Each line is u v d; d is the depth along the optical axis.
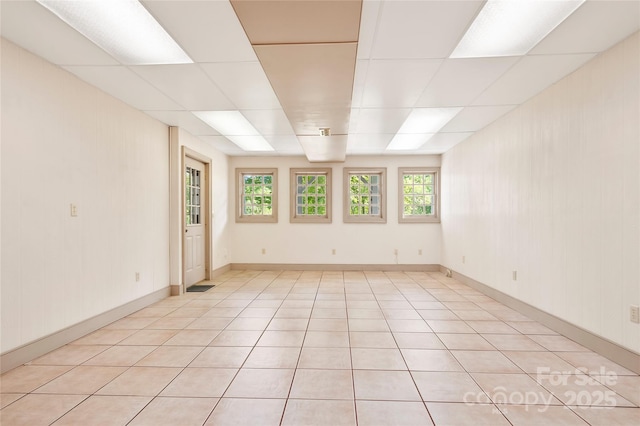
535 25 2.40
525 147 3.98
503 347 3.04
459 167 6.18
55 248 3.00
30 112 2.77
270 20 2.04
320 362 2.73
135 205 4.23
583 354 2.88
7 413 2.03
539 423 1.93
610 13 2.26
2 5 2.15
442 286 5.77
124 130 3.99
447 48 2.70
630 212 2.56
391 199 7.43
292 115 3.93
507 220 4.42
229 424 1.92
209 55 2.82
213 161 6.60
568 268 3.25
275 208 7.55
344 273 7.12
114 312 3.80
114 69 3.09
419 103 3.98
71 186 3.19
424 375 2.50
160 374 2.53
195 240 6.02
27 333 2.73
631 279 2.56
